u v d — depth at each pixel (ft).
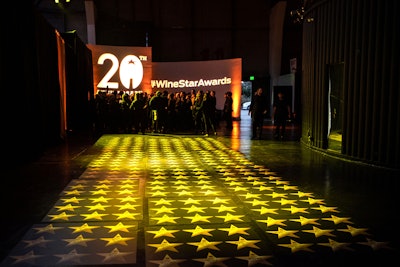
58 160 31.68
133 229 15.78
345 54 32.19
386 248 13.98
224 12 85.46
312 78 39.14
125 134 54.34
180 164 30.40
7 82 27.71
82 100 55.31
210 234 15.29
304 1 41.70
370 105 29.86
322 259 13.05
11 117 28.43
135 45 81.97
